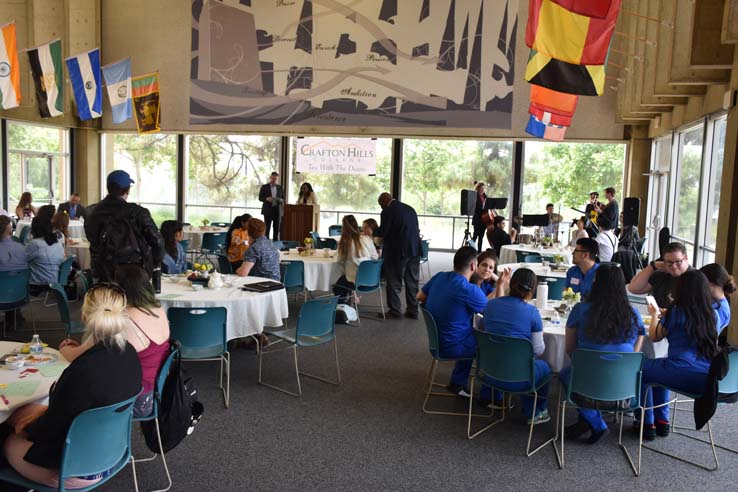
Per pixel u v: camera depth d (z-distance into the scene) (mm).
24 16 12852
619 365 3404
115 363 2490
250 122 13258
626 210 9953
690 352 3666
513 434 4016
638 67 9680
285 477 3346
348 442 3826
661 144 11258
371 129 12781
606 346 3527
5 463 2557
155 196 14445
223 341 4246
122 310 2598
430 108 12523
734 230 6266
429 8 12383
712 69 6820
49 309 7238
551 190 12906
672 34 6984
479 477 3412
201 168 14180
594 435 3891
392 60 12586
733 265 6211
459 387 4688
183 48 13406
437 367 5418
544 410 4164
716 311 3906
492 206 10820
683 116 9164
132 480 3252
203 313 4109
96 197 14484
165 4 13406
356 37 12688
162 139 14250
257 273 5773
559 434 4027
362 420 4188
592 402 3539
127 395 2518
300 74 12961
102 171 14547
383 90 12680
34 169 13203
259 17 13031
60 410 2365
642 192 11891
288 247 8891
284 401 4504
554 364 3994
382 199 7348
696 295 3666
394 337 6445
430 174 13398
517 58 12180
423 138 12727
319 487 3244
